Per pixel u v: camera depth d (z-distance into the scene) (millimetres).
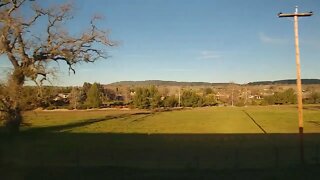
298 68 36125
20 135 47938
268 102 179875
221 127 76812
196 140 51844
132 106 149375
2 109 46812
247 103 184500
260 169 30875
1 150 35000
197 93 182125
